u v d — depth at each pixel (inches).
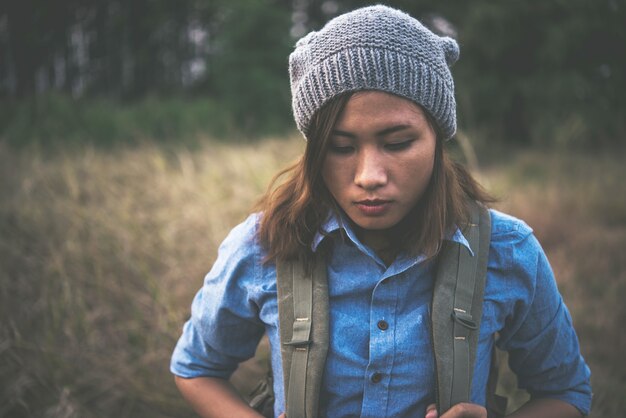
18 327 90.8
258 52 451.5
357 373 35.8
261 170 179.6
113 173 176.6
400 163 32.2
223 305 40.0
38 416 78.6
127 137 294.4
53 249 111.1
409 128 31.9
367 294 36.9
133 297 101.5
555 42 421.4
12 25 407.2
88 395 82.7
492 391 40.7
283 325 36.5
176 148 261.7
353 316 36.5
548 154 314.7
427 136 33.1
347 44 31.5
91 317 94.6
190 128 323.3
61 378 83.7
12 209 134.5
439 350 34.9
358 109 31.4
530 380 42.2
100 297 100.8
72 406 78.2
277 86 438.3
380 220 33.4
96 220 129.0
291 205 37.4
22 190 144.3
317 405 35.4
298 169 38.7
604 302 113.3
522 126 447.2
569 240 154.0
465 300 35.8
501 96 435.8
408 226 37.3
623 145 342.0
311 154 34.4
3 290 98.3
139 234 126.0
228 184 166.6
